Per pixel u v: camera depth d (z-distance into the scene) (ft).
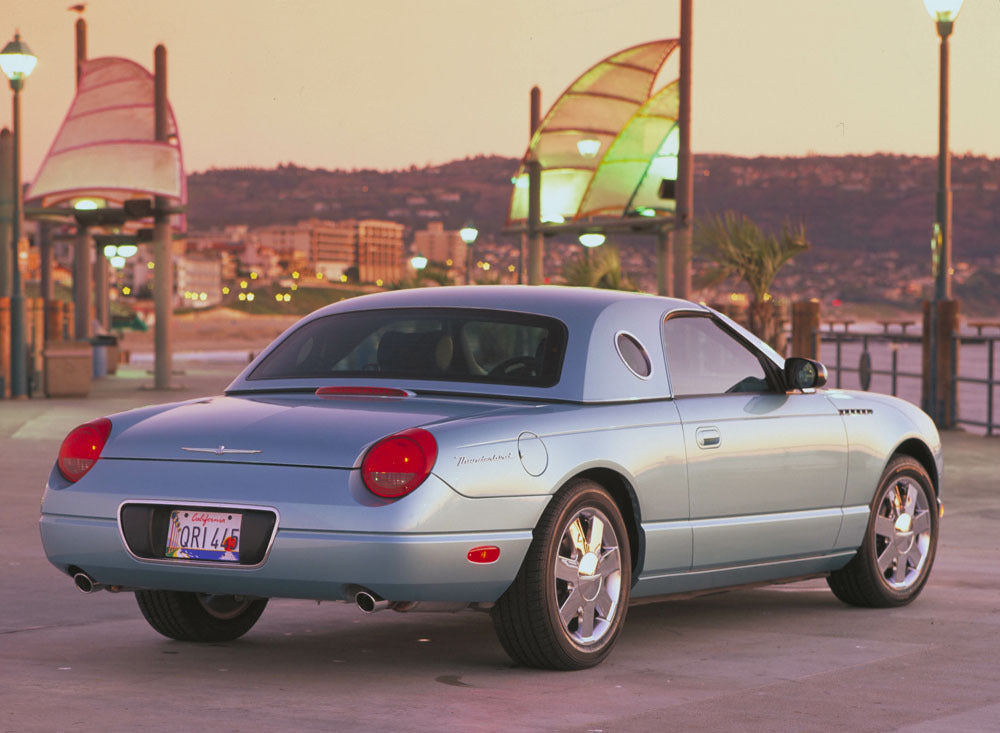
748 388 28.32
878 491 30.53
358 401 24.66
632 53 120.78
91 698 21.77
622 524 24.82
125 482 23.61
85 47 130.31
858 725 20.40
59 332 136.05
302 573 22.21
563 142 127.03
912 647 26.53
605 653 24.57
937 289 81.61
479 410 23.77
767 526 27.71
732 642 26.99
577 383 24.88
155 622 26.58
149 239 144.87
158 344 121.60
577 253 130.72
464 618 29.68
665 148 113.39
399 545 21.77
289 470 22.54
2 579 34.32
